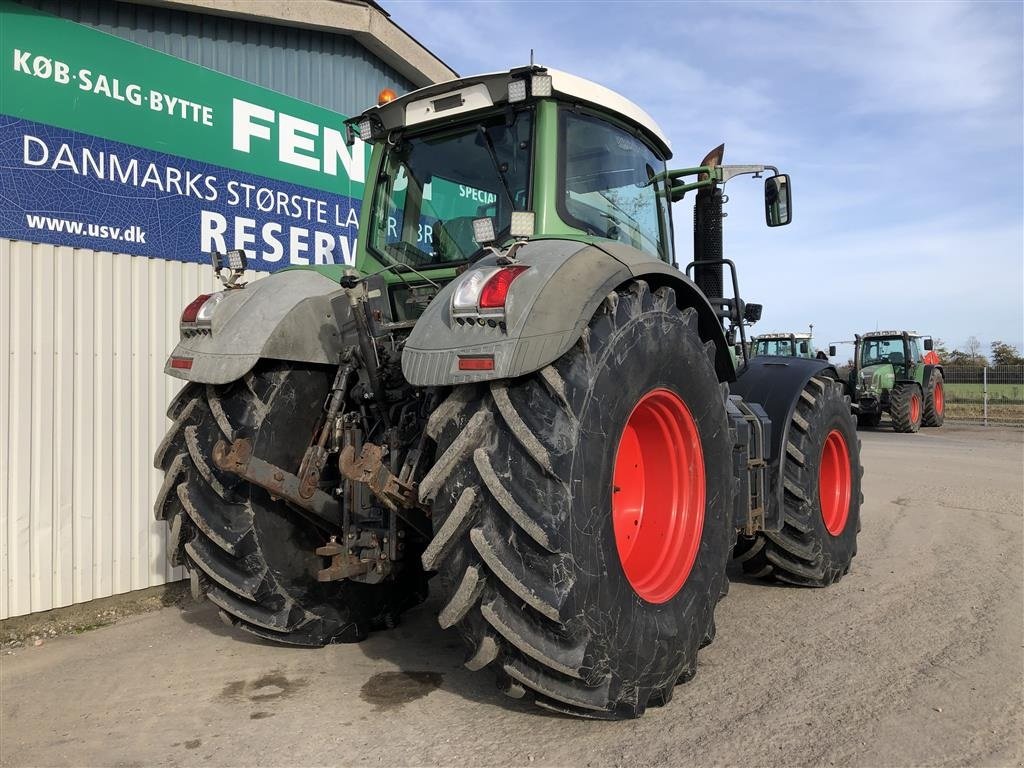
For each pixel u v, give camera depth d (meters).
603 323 2.60
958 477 9.24
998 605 4.12
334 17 6.01
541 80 2.98
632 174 3.72
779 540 4.30
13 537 4.01
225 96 5.38
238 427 3.09
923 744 2.57
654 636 2.68
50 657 3.57
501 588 2.41
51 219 4.40
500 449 2.38
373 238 3.67
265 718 2.79
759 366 4.70
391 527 2.89
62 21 4.45
